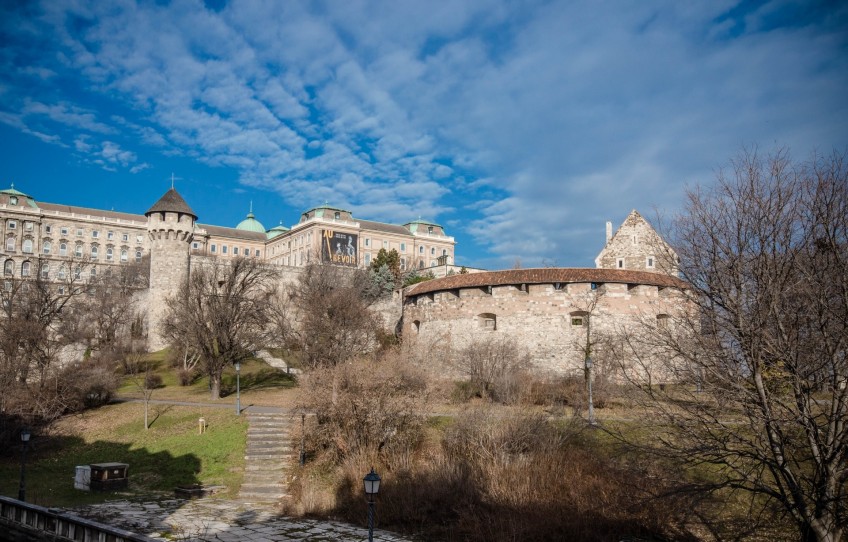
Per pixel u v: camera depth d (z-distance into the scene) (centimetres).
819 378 1645
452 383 4212
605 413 3331
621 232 5853
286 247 13412
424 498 2455
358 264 12569
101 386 4253
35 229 12106
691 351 1820
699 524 2147
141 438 3497
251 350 5478
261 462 3073
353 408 2947
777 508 1983
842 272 1588
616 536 2112
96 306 6625
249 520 2358
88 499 2650
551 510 2262
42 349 4694
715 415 1778
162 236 7069
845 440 1580
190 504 2575
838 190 1636
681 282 1980
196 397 4609
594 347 4138
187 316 4956
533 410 3147
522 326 4647
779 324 1652
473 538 2177
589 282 4572
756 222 1727
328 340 4638
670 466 2180
